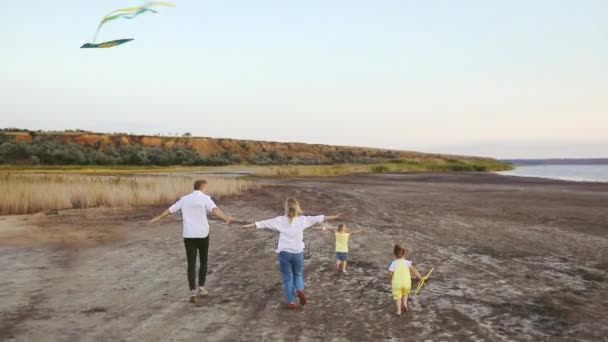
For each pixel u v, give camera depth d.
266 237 13.35
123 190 23.00
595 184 40.47
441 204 23.09
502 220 17.09
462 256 10.77
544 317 6.52
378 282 8.41
